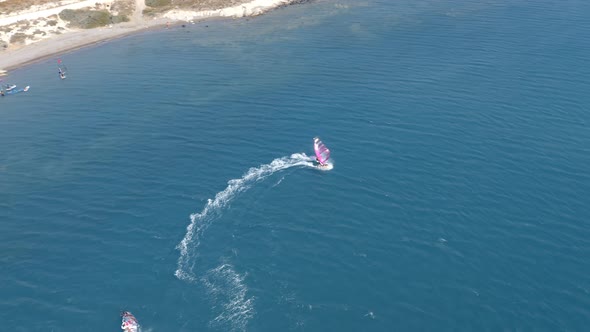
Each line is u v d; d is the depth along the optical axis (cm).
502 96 9531
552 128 8462
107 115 9662
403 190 7138
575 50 11438
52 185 7681
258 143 8388
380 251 6166
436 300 5512
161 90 10575
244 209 6931
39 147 8731
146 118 9444
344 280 5803
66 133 9119
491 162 7656
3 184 7788
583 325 5175
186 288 5772
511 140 8169
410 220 6606
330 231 6494
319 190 7212
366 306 5481
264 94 10069
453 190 7100
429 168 7569
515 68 10669
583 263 5894
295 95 9944
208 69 11525
